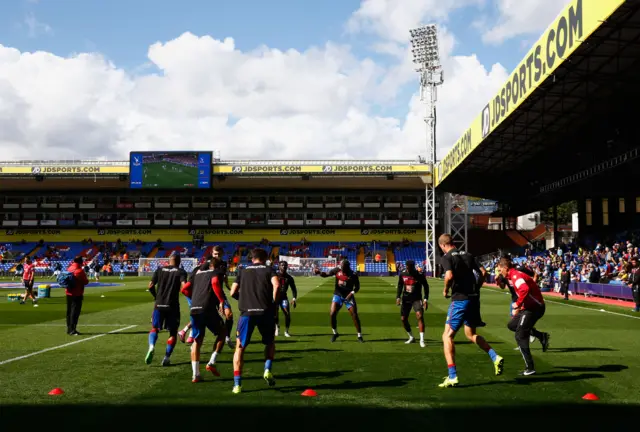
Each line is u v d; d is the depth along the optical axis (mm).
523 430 5242
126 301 22703
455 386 7012
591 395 6418
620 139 31109
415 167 52344
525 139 33438
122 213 67125
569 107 27000
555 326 13984
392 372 7949
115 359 9039
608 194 42031
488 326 13984
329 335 12219
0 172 55875
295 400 6316
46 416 5664
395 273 58375
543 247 54781
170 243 66000
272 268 6941
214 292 7488
